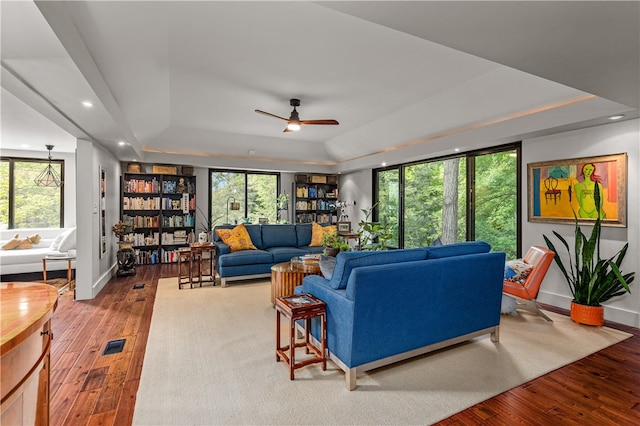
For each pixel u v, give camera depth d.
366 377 2.32
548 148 4.07
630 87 2.52
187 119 5.49
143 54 2.87
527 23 1.68
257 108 4.83
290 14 2.40
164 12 2.31
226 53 3.03
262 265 5.10
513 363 2.53
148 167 6.91
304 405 1.99
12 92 2.68
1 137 5.00
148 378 2.28
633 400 2.08
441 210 5.89
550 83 3.39
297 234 6.14
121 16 2.24
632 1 1.47
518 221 4.52
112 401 2.04
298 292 2.92
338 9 1.58
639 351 2.76
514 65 2.19
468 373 2.38
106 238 5.19
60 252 5.16
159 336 3.02
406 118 5.09
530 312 3.77
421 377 2.32
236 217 7.86
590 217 3.66
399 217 6.85
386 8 1.56
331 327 2.37
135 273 5.73
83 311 3.75
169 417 1.87
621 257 3.28
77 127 3.79
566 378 2.33
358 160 7.36
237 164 7.42
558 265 3.66
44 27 1.76
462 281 2.62
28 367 1.17
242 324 3.33
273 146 7.34
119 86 3.35
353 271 2.13
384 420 1.86
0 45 1.95
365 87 3.96
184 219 7.09
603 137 3.57
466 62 3.28
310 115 5.20
